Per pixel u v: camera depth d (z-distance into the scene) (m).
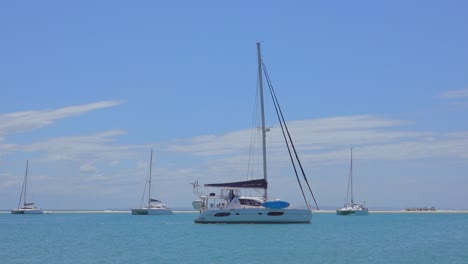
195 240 44.12
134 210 114.56
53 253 36.12
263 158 56.69
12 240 47.06
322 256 33.97
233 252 35.94
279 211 55.66
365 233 54.44
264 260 32.22
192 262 31.48
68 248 39.41
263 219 55.78
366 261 31.83
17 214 134.50
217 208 57.22
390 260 32.25
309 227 55.88
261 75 58.34
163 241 44.16
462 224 77.00
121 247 39.72
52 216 124.88
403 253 35.75
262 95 57.78
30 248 39.59
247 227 54.16
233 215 56.19
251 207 55.91
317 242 42.44
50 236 52.03
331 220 89.94
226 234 48.31
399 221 87.06
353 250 37.25
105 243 43.25
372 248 38.69
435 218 104.56
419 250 37.66
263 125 57.09
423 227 67.56
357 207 116.38
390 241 44.66
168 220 91.44
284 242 42.25
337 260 32.22
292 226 55.22
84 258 33.38
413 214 141.62
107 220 93.50
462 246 40.72
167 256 34.09
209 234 48.62
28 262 31.77
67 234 54.91
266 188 55.78
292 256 33.97
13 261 32.25
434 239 47.44
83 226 71.81
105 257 33.78
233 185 56.03
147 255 34.62
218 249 37.59
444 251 37.06
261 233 49.00
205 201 58.22
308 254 34.91
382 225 72.06
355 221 85.62
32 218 109.56
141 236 50.44
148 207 115.12
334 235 49.56
